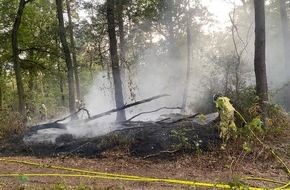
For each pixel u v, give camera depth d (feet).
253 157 23.20
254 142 24.18
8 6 71.72
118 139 29.32
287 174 21.11
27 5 76.18
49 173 23.89
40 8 82.33
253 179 20.21
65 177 22.40
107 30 44.45
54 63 78.23
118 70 40.50
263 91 28.53
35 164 26.37
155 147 27.61
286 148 24.53
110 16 41.24
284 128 27.81
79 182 20.93
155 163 25.39
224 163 23.34
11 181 21.49
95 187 19.35
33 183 20.92
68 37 58.59
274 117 28.04
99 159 27.35
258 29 28.96
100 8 42.32
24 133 36.24
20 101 61.52
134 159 26.50
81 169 24.75
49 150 31.01
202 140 26.78
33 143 32.99
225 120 14.03
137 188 19.53
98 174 23.12
